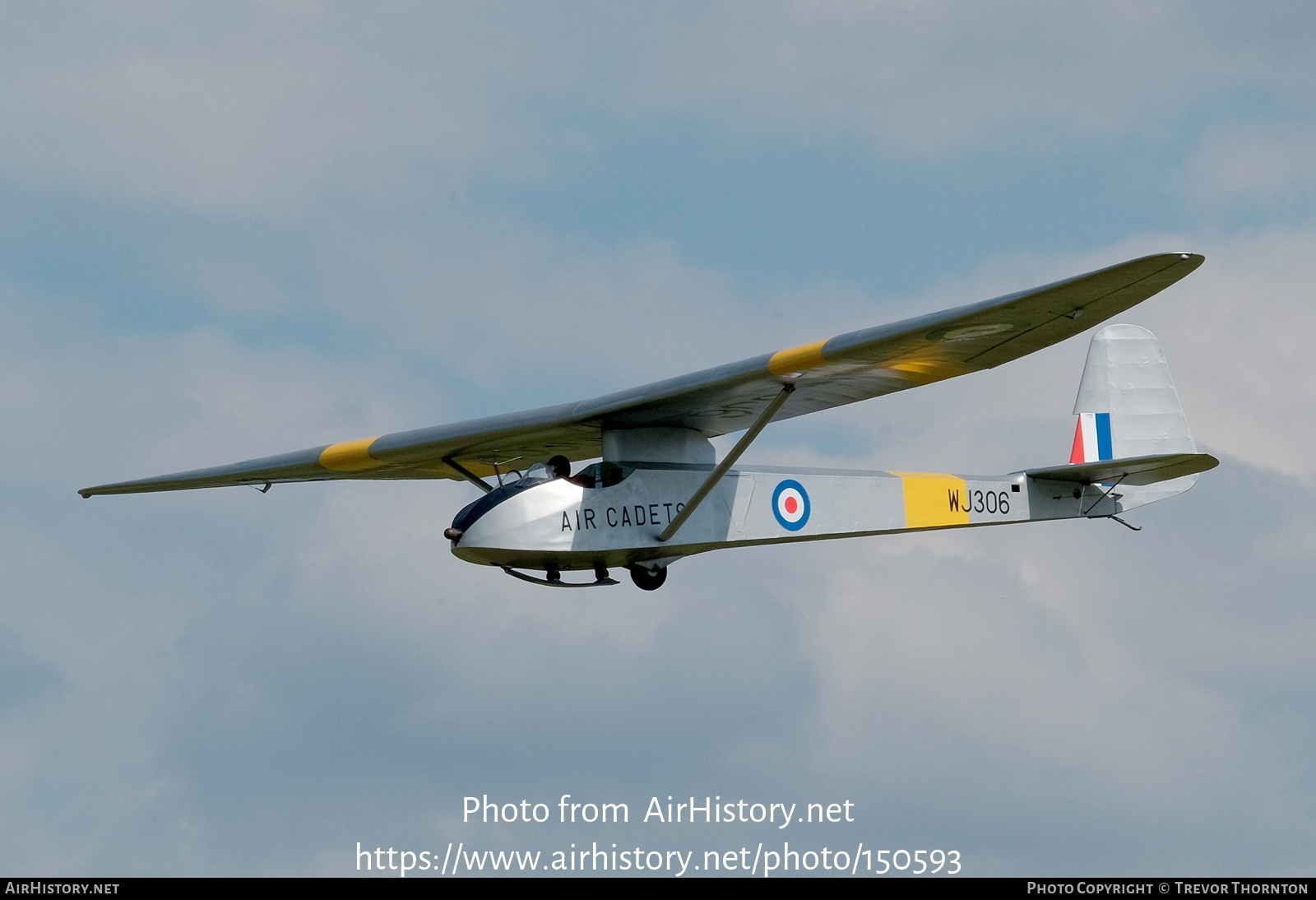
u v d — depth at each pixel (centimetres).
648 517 4769
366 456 5334
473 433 4944
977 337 4009
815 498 5134
